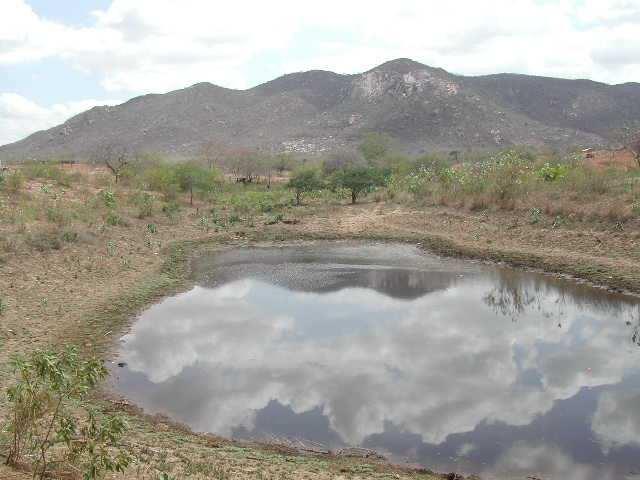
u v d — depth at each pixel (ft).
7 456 17.74
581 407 29.84
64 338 39.17
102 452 16.48
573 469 24.44
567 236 67.97
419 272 62.75
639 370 34.53
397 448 26.32
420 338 40.75
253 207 109.50
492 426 28.09
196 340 40.50
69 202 86.38
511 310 47.80
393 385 32.76
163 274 60.29
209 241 81.25
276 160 286.25
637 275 53.42
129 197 102.58
